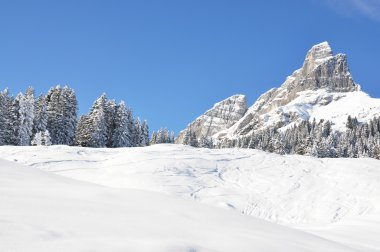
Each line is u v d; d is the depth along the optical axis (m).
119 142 69.06
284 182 32.56
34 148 36.38
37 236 6.18
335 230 18.91
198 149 40.69
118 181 28.95
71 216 7.71
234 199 27.91
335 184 32.69
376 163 39.84
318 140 87.81
